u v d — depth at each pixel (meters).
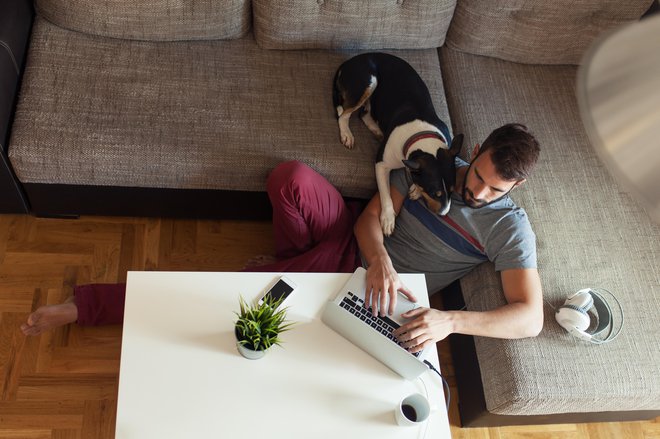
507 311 1.52
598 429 1.94
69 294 1.86
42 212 1.89
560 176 1.88
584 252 1.75
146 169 1.71
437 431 1.32
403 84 1.78
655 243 1.81
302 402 1.30
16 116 1.65
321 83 1.90
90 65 1.77
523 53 2.06
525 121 1.97
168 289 1.38
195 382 1.28
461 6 1.97
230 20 1.85
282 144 1.77
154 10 1.77
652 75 0.52
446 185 1.54
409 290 1.49
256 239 2.06
